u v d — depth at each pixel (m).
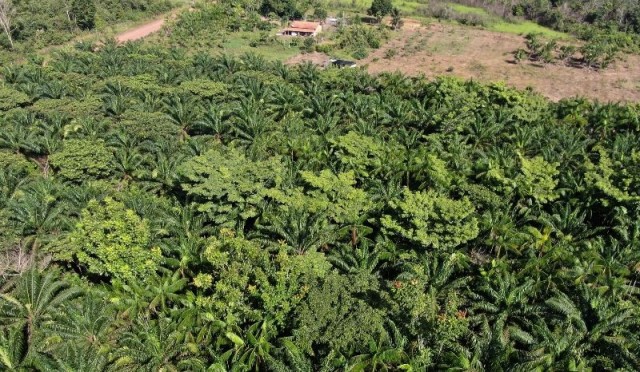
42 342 22.61
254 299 24.64
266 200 31.48
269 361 22.56
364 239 29.62
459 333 22.42
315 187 32.06
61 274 27.92
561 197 34.19
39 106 48.19
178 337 23.77
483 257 29.69
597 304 23.98
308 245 28.22
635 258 27.66
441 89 51.00
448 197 33.34
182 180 33.78
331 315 23.28
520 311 24.83
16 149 40.22
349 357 22.38
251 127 43.72
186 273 27.80
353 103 49.00
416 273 25.53
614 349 22.22
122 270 25.61
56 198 32.72
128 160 37.75
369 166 37.00
